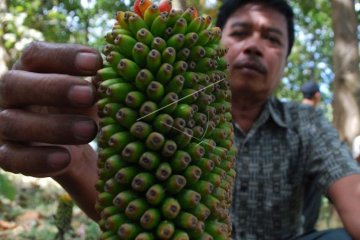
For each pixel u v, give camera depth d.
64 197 0.45
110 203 0.17
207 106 0.18
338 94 1.09
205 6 0.86
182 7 0.51
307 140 0.41
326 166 0.39
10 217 0.61
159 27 0.17
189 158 0.17
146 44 0.17
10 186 0.42
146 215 0.16
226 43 0.40
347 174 0.37
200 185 0.17
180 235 0.16
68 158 0.20
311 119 0.42
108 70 0.18
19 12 1.01
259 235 0.40
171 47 0.17
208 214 0.17
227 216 0.19
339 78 1.09
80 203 0.27
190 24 0.18
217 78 0.18
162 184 0.17
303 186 0.42
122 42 0.17
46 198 0.77
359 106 1.07
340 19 1.10
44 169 0.20
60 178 0.25
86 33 1.57
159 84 0.17
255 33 0.39
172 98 0.17
